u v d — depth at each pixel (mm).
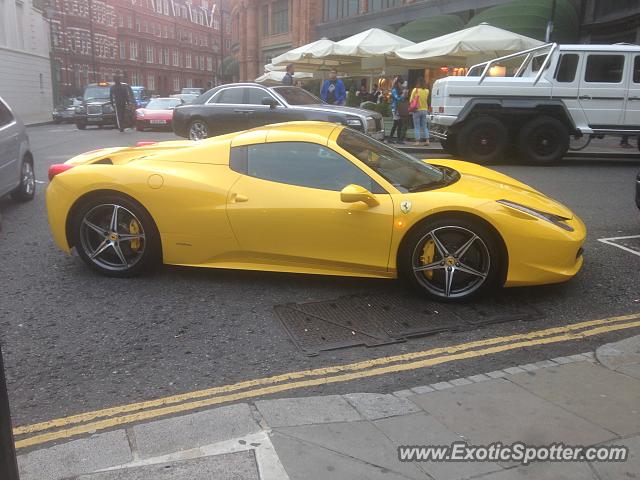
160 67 88500
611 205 8000
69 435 2875
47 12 42969
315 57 18281
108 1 74062
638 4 17719
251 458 2561
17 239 6309
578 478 2430
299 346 3828
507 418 2904
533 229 4297
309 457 2568
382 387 3312
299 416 2914
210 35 105438
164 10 89875
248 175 4703
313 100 13391
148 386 3350
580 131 11875
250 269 4730
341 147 4676
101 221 4992
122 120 21500
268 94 12859
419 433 2770
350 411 2969
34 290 4789
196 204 4680
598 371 3410
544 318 4281
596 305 4516
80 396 3248
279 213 4523
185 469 2490
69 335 3992
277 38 44906
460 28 24781
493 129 12008
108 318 4266
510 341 3904
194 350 3785
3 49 34812
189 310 4402
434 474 2457
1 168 7145
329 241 4496
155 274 5145
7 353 3732
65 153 13898
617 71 11680
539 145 11969
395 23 30375
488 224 4309
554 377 3342
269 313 4352
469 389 3219
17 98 37156
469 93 11930
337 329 4082
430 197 4383
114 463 2553
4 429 1717
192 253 4801
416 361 3631
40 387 3340
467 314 4336
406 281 4520
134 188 4762
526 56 13422
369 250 4457
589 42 20422
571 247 4355
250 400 3184
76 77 66438
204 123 13211
